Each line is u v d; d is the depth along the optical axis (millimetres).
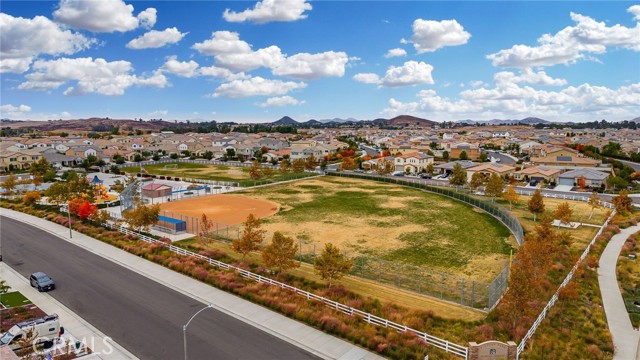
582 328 30484
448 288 37375
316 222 62000
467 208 72312
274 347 27406
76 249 48312
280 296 34688
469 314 32062
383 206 73750
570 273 39625
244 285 37031
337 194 86062
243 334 29062
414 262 44469
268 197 82688
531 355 26234
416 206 73812
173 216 65250
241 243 41438
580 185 91438
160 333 29047
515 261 36531
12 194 81438
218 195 85062
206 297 35188
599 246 50062
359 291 36469
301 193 87438
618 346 28406
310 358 26125
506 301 30641
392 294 35906
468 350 25688
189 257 43844
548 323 30703
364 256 46281
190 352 26594
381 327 29875
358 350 27203
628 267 43812
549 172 98188
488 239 53156
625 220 62406
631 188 90500
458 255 46875
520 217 65562
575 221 62656
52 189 71000
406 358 25969
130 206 66188
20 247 48812
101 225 57906
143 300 34438
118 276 39812
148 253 45438
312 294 34906
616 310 34188
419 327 29734
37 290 36250
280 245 38125
